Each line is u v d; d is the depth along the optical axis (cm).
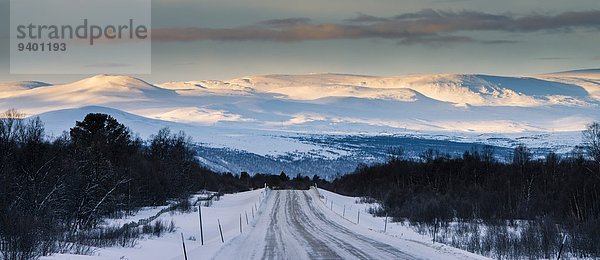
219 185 18488
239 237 6219
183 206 10700
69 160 7206
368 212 11450
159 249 5238
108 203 7531
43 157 6838
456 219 9506
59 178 6619
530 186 11125
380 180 16375
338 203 13212
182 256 4575
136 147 13125
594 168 10756
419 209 9781
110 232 5894
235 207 12169
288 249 5044
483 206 10025
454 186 13225
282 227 7762
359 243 5522
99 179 7350
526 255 4906
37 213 5494
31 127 7450
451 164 15062
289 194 15462
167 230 7056
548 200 10119
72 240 5162
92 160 7594
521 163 13275
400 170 16388
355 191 16962
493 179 12644
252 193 16150
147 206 10856
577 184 9512
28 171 6512
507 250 5025
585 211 7881
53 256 4034
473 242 5562
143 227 6906
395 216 9988
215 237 6656
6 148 6750
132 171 10244
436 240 6144
